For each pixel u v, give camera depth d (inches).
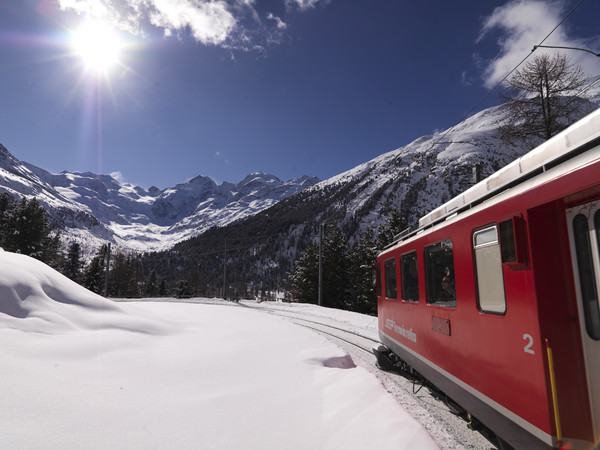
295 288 2204.7
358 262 1961.1
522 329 126.5
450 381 192.2
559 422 109.3
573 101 582.2
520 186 136.7
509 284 135.3
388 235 1678.2
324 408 218.7
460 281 179.0
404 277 284.8
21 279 437.7
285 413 211.0
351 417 199.8
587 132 112.7
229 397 242.7
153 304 1350.9
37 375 247.8
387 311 342.6
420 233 255.8
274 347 435.8
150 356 361.1
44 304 430.9
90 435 172.6
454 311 186.5
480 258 159.8
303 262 2124.8
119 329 465.4
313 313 1047.0
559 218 119.5
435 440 171.9
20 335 338.3
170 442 170.6
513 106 634.2
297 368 327.9
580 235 111.2
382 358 348.2
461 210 197.9
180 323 655.1
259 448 165.5
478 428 178.5
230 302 1760.6
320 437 175.9
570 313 114.3
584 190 104.2
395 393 247.0
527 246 124.9
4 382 221.3
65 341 353.4
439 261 210.5
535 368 118.9
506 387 136.8
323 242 2018.9
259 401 234.4
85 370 285.1
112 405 216.1
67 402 211.3
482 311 157.3
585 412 108.4
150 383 271.0
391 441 163.8
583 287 109.7
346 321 811.4
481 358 157.1
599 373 103.5
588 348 107.5
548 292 118.0
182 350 406.6
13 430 167.8
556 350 113.7
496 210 145.4
